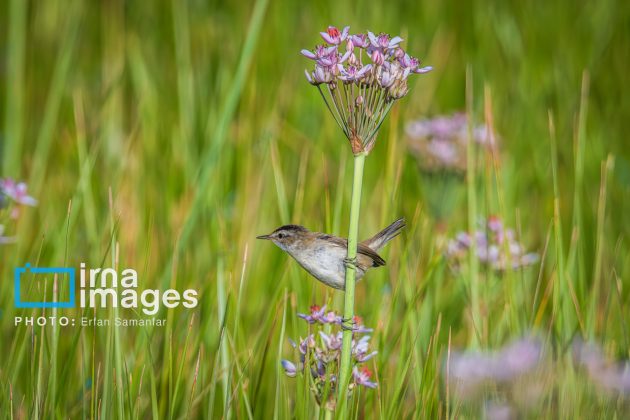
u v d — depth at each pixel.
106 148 12.73
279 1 16.31
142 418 7.98
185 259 10.01
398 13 17.11
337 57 5.94
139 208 11.09
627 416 6.88
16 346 8.24
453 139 11.70
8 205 9.07
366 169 12.34
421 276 9.83
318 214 11.22
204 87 14.07
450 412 7.53
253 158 12.29
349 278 6.09
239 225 10.81
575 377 7.34
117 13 16.33
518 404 6.52
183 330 8.90
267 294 9.73
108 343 7.31
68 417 7.79
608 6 17.34
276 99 13.73
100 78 16.12
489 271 9.43
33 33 16.98
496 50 16.36
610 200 12.20
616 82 15.73
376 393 7.92
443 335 9.06
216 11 17.30
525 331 7.86
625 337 8.09
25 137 13.94
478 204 11.30
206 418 8.03
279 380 7.17
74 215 9.73
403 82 5.89
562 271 8.27
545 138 13.84
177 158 12.12
